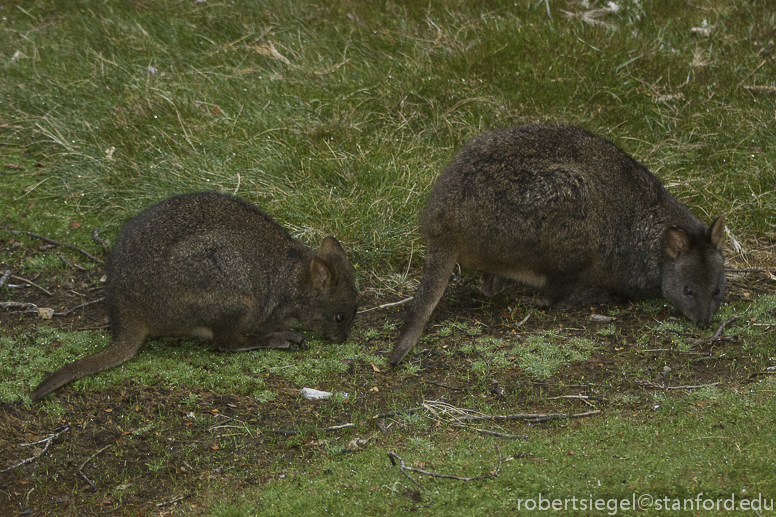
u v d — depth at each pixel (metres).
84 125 17.16
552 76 18.19
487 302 12.88
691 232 12.17
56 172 16.14
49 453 8.68
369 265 13.60
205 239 10.75
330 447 8.71
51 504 7.95
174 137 16.59
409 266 13.61
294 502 7.70
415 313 11.33
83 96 18.31
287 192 14.84
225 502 7.84
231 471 8.42
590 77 18.06
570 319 12.15
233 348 11.15
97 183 15.58
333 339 11.70
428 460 8.33
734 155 16.14
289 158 15.66
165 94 17.84
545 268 12.20
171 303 10.63
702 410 9.15
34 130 17.12
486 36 19.62
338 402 9.73
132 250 10.72
